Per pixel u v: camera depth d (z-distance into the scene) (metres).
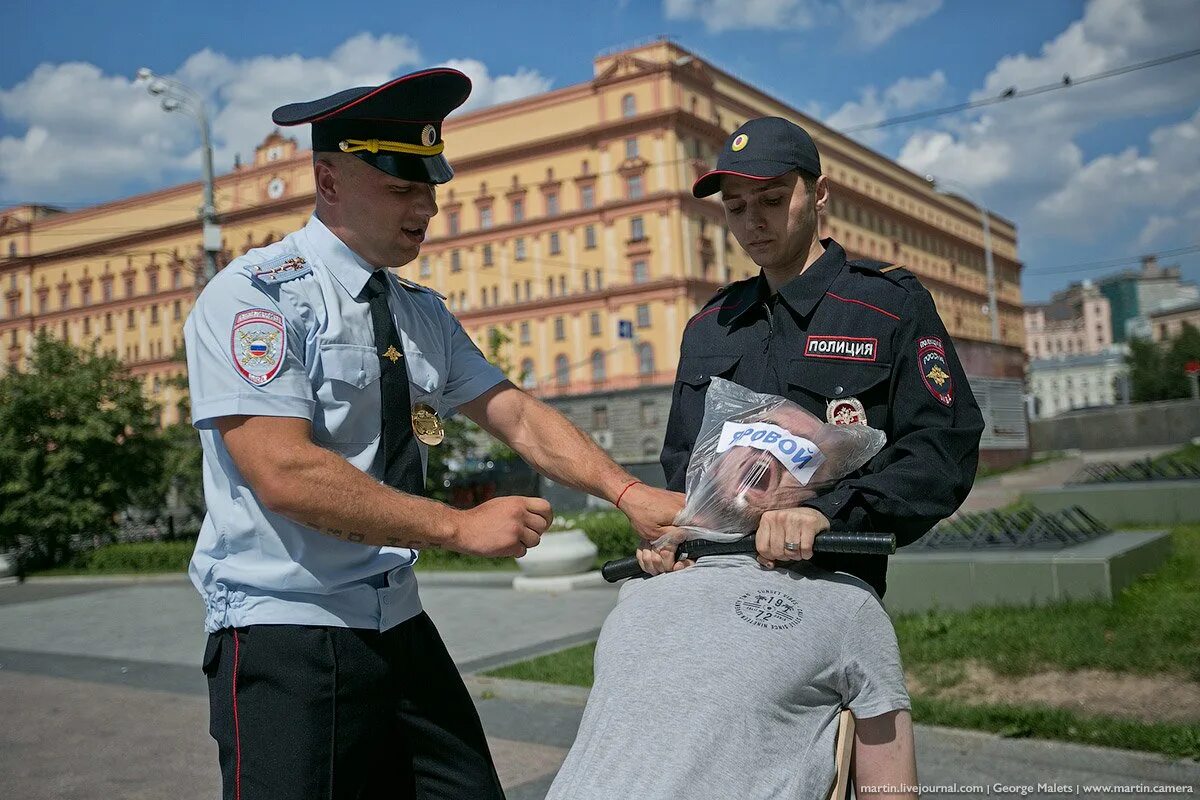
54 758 5.60
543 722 6.03
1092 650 5.86
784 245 2.22
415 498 2.02
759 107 59.88
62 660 9.27
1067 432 41.03
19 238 66.81
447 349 2.51
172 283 60.62
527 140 57.16
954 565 7.51
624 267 53.88
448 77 2.16
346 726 2.11
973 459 2.06
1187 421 38.38
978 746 4.86
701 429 2.16
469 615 10.73
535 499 2.13
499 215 58.31
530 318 56.66
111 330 63.00
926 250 78.19
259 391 1.94
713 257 54.53
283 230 55.81
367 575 2.14
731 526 1.99
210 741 5.88
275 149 56.81
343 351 2.12
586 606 10.85
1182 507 12.00
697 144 54.69
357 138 2.12
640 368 53.12
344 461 1.97
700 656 1.77
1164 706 4.97
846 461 1.98
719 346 2.33
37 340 23.59
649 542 2.19
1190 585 7.40
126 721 6.50
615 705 1.75
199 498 26.53
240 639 2.09
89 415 22.31
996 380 30.98
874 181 71.12
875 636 1.89
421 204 2.21
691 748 1.66
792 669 1.77
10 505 21.83
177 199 60.91
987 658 5.99
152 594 15.53
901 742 1.87
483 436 24.59
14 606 15.12
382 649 2.16
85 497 22.55
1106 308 171.25
